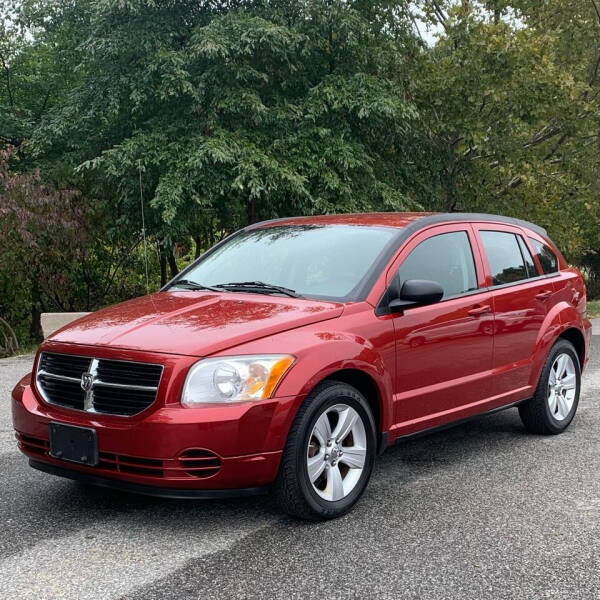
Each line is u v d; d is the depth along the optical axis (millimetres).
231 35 15648
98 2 16125
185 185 15047
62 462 4008
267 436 3775
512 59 18375
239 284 4887
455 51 18844
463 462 5301
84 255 17172
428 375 4773
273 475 3846
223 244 5758
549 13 22234
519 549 3713
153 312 4402
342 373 4230
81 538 3865
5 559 3607
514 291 5602
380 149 18859
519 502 4426
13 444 5785
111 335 4086
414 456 5465
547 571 3453
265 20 16078
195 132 15867
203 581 3346
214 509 4297
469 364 5117
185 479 3682
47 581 3359
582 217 24641
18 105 21516
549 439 5957
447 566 3506
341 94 16375
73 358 4102
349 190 15977
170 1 16328
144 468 3730
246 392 3764
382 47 18312
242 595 3203
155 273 22938
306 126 16469
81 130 17422
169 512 4254
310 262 4918
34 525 4059
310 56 17109
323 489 4137
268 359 3848
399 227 5023
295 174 15578
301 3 16797
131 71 16344
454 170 20531
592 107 20047
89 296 20344
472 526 4031
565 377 6230
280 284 4844
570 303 6250
